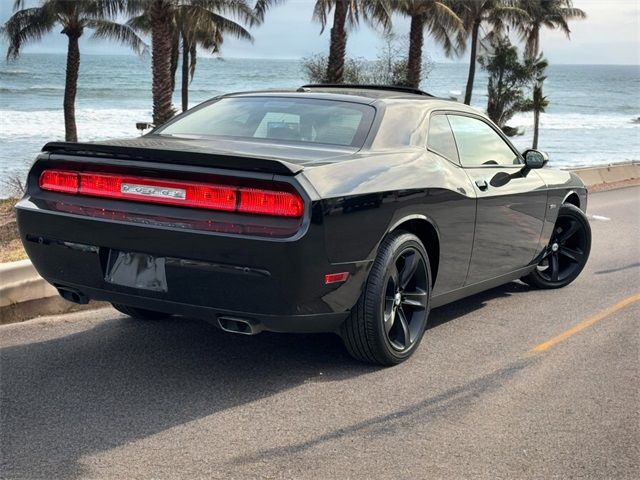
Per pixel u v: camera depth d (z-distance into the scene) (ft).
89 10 81.61
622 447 11.36
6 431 11.14
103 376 13.57
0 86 255.91
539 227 19.75
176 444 10.89
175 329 16.62
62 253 13.46
